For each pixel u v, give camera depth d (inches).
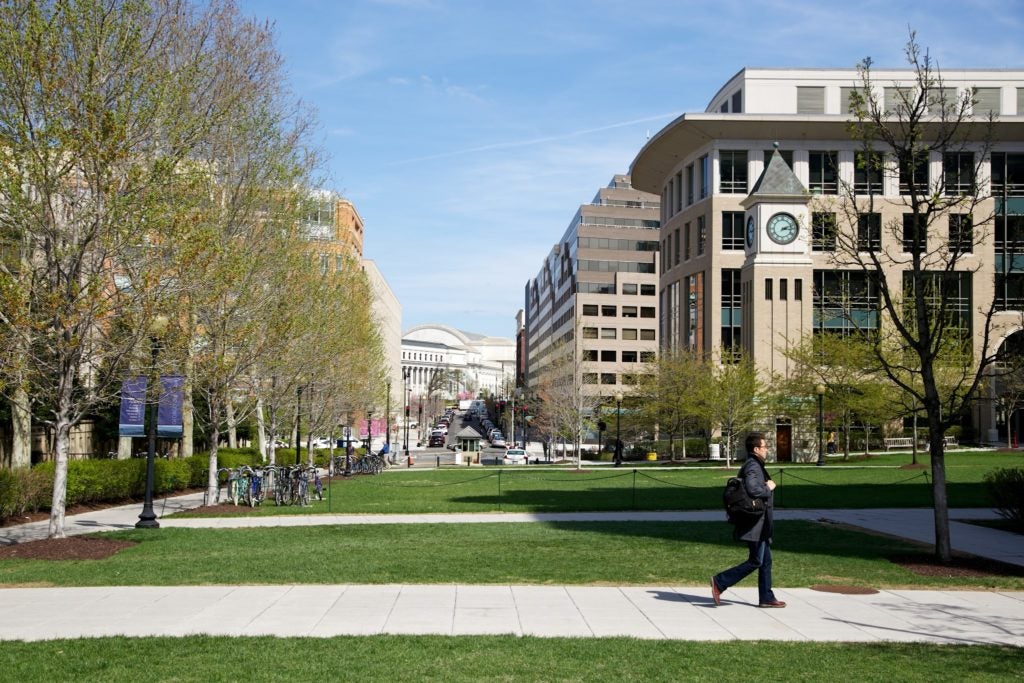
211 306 1059.3
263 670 363.3
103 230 710.5
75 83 707.4
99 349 808.3
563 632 443.8
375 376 2375.7
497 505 1169.4
